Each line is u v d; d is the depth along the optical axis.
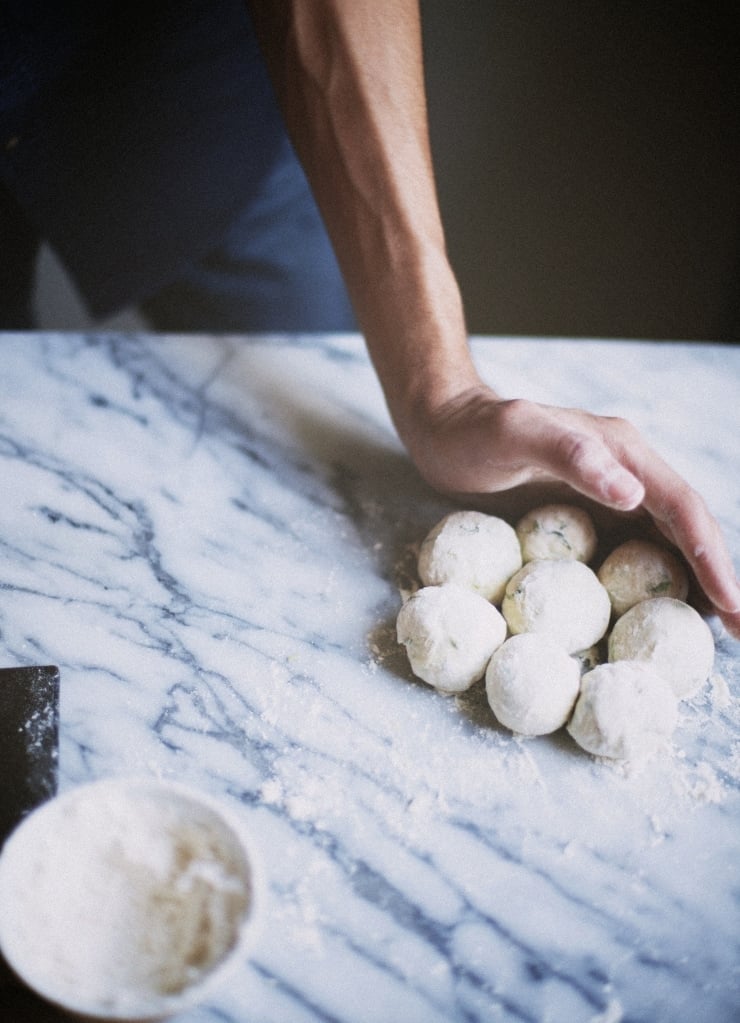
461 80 2.01
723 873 0.63
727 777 0.68
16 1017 0.55
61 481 0.88
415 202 0.91
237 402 0.98
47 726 0.68
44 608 0.78
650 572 0.76
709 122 1.99
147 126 1.19
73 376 0.99
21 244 1.35
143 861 0.53
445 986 0.57
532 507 0.85
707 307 1.96
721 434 0.97
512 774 0.68
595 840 0.64
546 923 0.60
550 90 2.01
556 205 2.01
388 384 0.90
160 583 0.80
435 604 0.72
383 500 0.89
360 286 0.92
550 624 0.73
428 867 0.63
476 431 0.77
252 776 0.67
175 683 0.73
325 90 0.92
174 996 0.48
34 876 0.52
